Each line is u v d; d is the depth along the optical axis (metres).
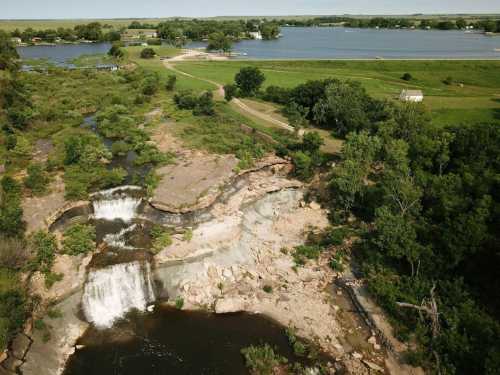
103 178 76.75
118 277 57.25
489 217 59.72
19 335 47.41
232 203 74.88
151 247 62.22
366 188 77.00
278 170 90.81
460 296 52.62
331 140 105.75
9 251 53.00
